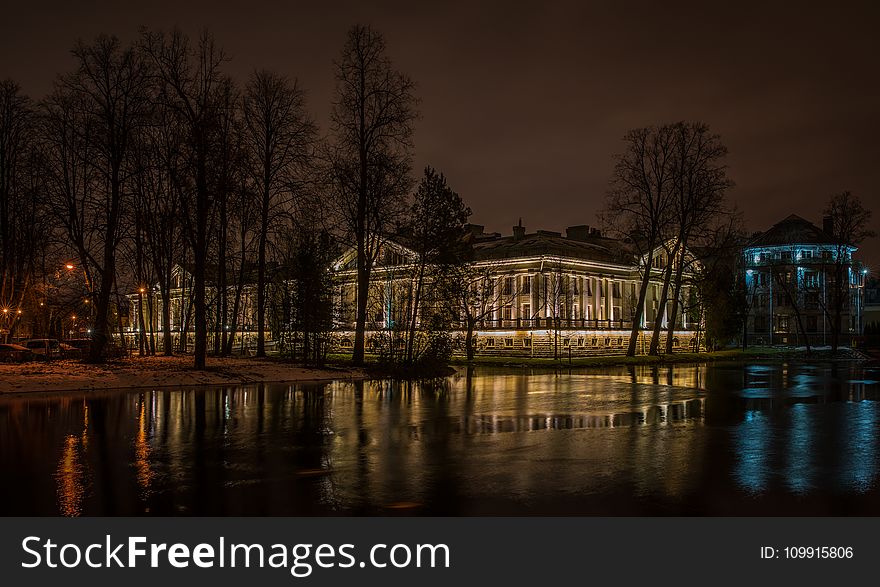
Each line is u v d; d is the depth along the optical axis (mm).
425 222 46125
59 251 47625
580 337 78875
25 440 16828
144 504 10930
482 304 69250
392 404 25422
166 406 24391
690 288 86312
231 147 41812
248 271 53469
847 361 66188
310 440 16953
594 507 10750
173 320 93625
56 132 39875
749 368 54250
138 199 45938
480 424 19953
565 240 88750
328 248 45312
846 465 13820
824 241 106062
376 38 42938
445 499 11172
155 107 37844
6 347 46438
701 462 14117
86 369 36500
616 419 21219
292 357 47906
